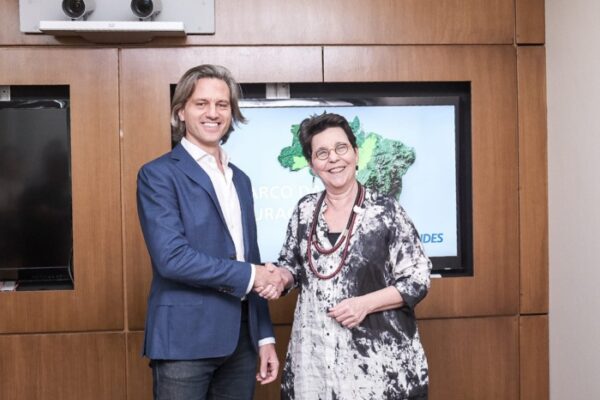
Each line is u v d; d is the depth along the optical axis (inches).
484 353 136.6
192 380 86.5
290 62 132.1
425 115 135.6
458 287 135.3
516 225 136.7
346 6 132.9
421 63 134.3
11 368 127.9
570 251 127.9
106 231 128.7
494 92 135.8
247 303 92.5
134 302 129.3
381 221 86.7
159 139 129.5
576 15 123.9
